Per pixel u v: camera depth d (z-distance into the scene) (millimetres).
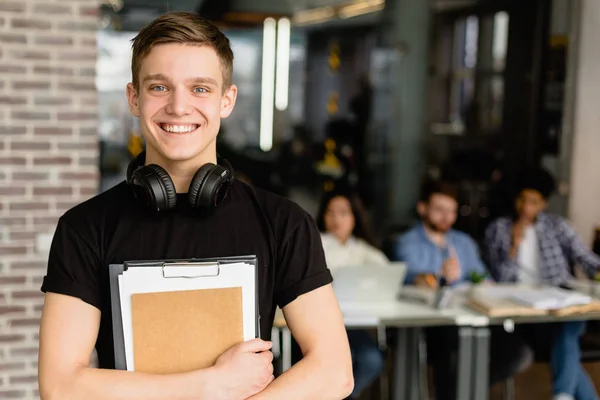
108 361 1384
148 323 1334
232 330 1357
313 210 7270
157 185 1360
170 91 1352
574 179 5875
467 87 6652
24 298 3605
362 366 3752
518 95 6215
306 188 7289
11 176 3570
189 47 1343
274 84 7176
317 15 7094
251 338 1368
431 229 4168
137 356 1329
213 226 1413
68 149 3621
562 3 5895
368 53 7188
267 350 1385
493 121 6438
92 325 1364
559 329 3818
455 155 6598
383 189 7203
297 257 1431
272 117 7227
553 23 5945
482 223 6371
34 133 3584
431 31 6930
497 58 6406
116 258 1380
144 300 1338
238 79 7121
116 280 1352
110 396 1285
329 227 4090
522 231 4355
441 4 6836
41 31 3559
